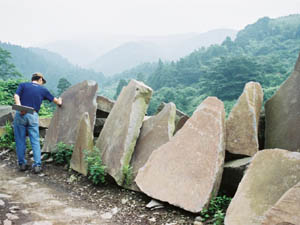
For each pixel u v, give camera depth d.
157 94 95.69
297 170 2.79
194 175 3.65
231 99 81.38
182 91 93.06
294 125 4.01
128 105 4.92
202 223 3.20
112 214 3.63
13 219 3.28
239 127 4.14
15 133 5.19
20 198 3.98
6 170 5.30
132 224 3.36
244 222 2.76
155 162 4.10
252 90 4.38
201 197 3.42
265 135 4.47
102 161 4.80
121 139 4.65
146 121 5.08
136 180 4.09
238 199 3.00
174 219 3.37
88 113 5.68
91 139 5.00
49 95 5.80
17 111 5.12
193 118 4.16
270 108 4.61
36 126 5.22
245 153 3.99
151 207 3.67
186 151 3.92
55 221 3.36
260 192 2.89
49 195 4.18
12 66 68.69
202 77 108.00
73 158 5.20
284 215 2.51
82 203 3.97
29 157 5.98
